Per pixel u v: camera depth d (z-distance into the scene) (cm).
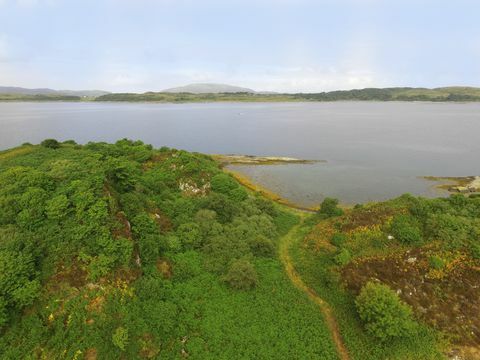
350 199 5875
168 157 5538
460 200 3878
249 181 6681
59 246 2362
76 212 2589
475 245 3008
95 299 2178
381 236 3381
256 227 3869
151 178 4606
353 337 2477
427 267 2952
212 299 2697
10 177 3000
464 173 7356
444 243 3133
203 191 4838
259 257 3378
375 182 6744
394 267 3003
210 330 2400
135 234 2847
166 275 2792
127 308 2242
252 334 2409
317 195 6000
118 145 6206
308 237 3772
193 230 3356
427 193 6128
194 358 2188
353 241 3419
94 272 2264
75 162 3531
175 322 2375
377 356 2341
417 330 2502
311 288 3006
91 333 2030
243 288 2828
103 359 1958
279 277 3084
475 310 2636
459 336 2480
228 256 3206
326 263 3266
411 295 2767
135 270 2530
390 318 2342
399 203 3912
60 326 2022
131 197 3159
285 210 5103
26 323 1998
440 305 2688
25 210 2523
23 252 2217
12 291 2022
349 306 2755
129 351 2047
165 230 3356
